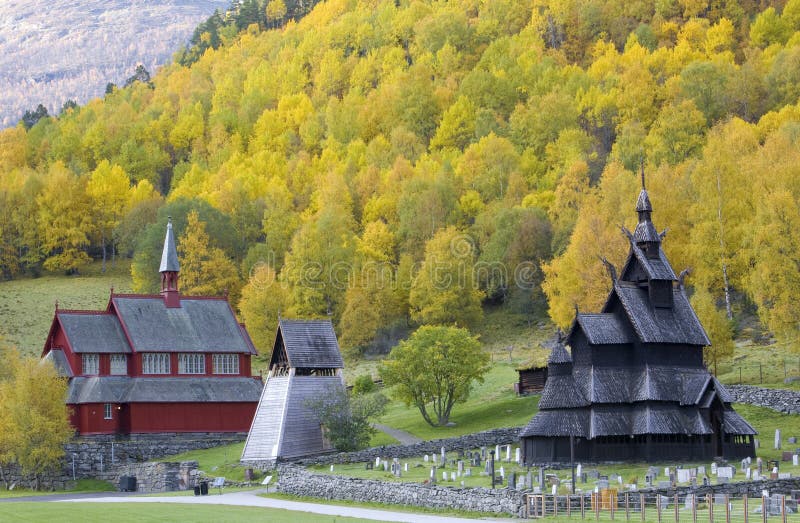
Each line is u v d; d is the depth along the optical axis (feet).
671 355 415.44
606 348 415.44
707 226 588.09
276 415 488.44
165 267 581.53
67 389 536.01
